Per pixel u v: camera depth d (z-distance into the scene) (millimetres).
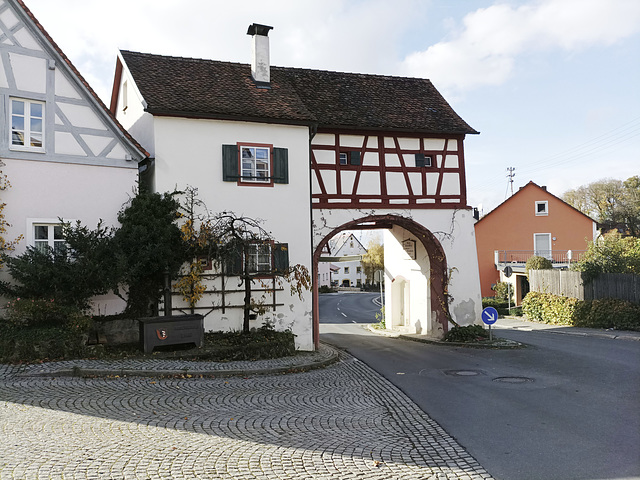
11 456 5645
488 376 11664
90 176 13492
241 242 13875
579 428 7332
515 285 34188
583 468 5770
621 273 21609
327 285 79438
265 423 7492
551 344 16984
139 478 5215
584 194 60125
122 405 8062
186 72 16688
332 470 5707
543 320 25609
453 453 6344
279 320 15547
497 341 17344
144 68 16203
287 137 16062
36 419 7070
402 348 17328
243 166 15547
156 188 14453
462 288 18641
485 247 40719
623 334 18984
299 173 16125
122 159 13875
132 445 6184
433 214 18453
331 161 17391
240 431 7016
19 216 12602
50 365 10648
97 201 13531
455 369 12750
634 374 11328
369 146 17891
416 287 21109
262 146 15703
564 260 39094
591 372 11664
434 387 10531
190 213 14664
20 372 10062
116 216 13719
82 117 13484
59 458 5648
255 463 5812
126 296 13680
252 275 15234
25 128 12906
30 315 11188
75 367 10484
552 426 7461
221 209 15078
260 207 15555
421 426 7570
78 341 11602
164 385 9859
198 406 8289
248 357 13219
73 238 11945
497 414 8227
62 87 13297
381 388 10477
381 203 17828
